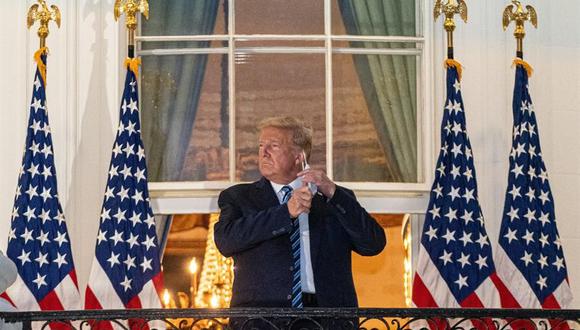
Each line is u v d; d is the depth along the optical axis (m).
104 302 9.07
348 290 8.21
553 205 9.41
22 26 9.83
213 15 10.15
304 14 10.20
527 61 10.06
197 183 9.85
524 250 9.32
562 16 10.16
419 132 10.06
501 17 10.05
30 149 9.27
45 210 9.20
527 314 7.89
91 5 9.92
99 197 9.69
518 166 9.46
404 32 10.19
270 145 8.48
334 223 8.29
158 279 9.13
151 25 10.11
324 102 10.07
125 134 9.33
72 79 9.79
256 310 7.62
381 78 10.12
